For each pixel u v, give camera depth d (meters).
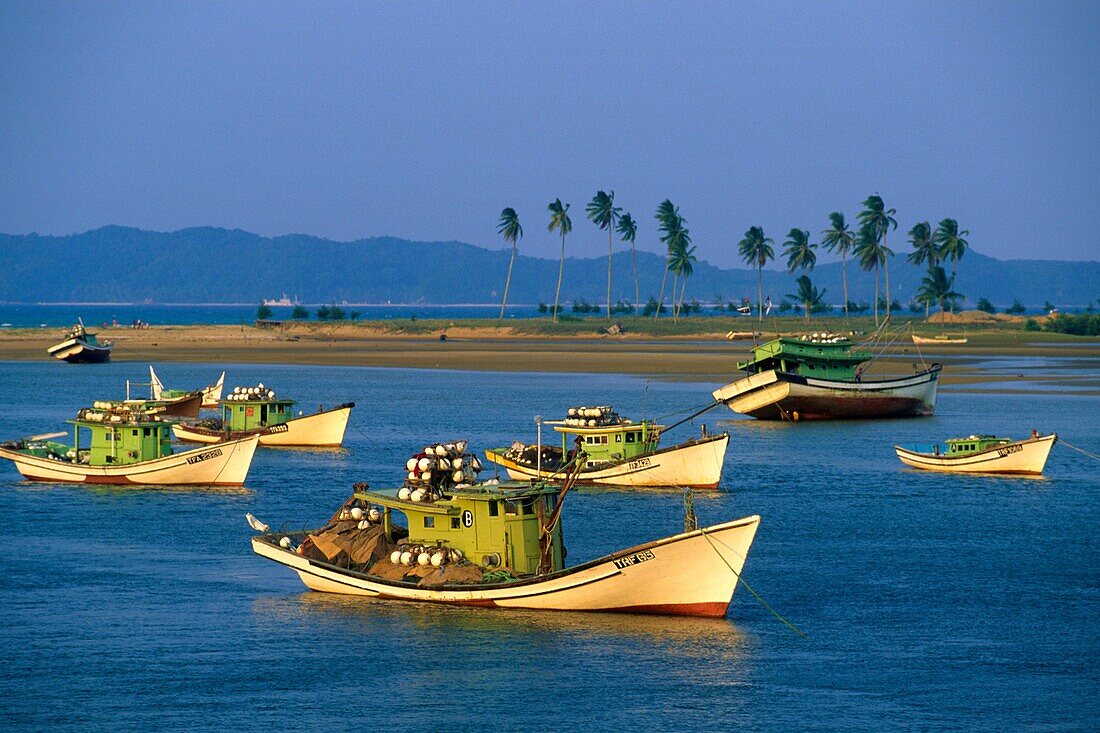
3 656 70.50
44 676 67.50
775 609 80.31
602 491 125.38
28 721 61.53
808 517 111.62
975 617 78.94
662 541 73.81
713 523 107.31
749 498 121.56
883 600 82.75
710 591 75.19
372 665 68.88
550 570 79.25
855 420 197.50
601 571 74.81
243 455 126.19
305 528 104.81
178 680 67.00
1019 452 137.12
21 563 91.50
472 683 66.25
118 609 79.44
